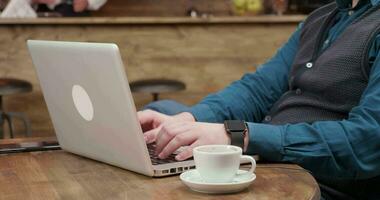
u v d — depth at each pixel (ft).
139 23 12.01
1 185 3.77
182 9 14.32
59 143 4.91
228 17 12.28
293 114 5.28
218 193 3.48
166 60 12.36
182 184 3.72
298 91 5.42
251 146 4.30
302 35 5.89
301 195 3.45
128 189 3.62
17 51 11.53
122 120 3.84
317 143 4.33
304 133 4.38
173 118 5.22
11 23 11.32
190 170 3.87
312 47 5.52
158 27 12.17
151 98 12.48
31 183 3.81
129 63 12.19
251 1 12.87
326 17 5.61
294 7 13.48
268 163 4.37
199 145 4.17
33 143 5.14
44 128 11.96
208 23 12.35
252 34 12.60
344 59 5.00
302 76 5.40
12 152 4.81
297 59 5.64
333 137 4.33
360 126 4.33
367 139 4.31
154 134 4.61
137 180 3.84
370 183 4.87
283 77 6.02
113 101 3.84
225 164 3.53
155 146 4.44
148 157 3.84
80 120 4.36
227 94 5.76
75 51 4.02
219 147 3.72
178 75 12.47
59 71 4.35
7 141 5.28
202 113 5.44
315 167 4.39
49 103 4.76
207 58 12.53
